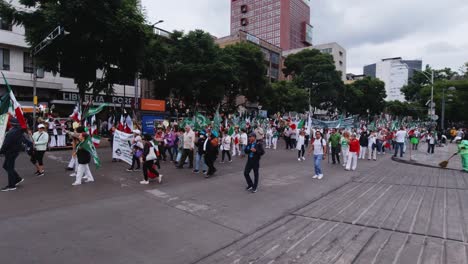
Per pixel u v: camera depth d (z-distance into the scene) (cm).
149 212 634
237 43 3766
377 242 494
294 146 2200
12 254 426
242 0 13150
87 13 1644
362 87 6362
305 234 531
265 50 6181
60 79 2861
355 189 902
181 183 928
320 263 422
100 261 414
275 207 694
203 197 766
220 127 1788
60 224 548
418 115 7025
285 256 445
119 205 676
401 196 812
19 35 2564
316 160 1060
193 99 3297
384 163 1575
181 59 3075
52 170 1064
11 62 2570
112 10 1769
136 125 1511
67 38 1723
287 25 11894
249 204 713
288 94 4638
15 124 792
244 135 1647
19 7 2295
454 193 849
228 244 486
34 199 705
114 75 2106
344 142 1406
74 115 1346
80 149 866
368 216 632
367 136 1764
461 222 594
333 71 5094
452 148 2720
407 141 2966
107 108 3072
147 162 898
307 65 5138
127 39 1803
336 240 504
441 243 489
